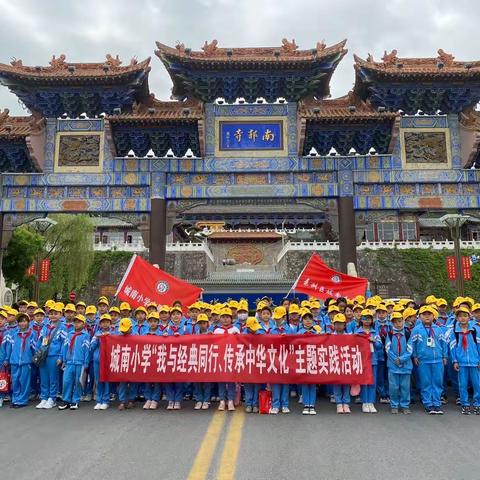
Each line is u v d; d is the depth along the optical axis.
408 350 12.04
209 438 9.38
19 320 13.30
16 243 33.56
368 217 23.47
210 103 23.94
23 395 12.90
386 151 23.75
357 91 24.03
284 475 7.30
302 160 23.45
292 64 22.70
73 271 40.78
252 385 12.19
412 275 51.62
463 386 12.13
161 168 23.56
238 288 46.72
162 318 13.47
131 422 10.89
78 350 12.69
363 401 12.20
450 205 23.23
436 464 7.85
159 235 23.02
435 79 22.75
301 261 51.47
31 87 23.27
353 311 13.85
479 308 12.52
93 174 23.61
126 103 23.67
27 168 24.33
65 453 8.50
